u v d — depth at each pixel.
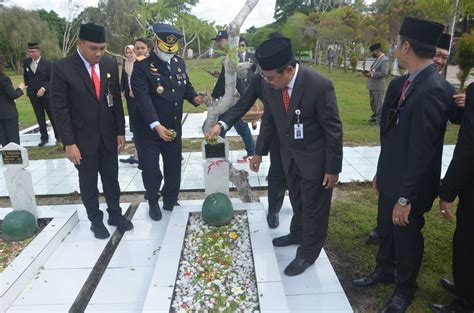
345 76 21.56
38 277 3.32
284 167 3.23
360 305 3.04
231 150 7.16
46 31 30.92
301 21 28.20
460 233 2.68
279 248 3.71
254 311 2.72
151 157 4.07
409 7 17.16
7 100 6.86
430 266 3.45
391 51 18.67
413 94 2.47
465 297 2.78
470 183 2.56
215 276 3.12
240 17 4.05
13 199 3.98
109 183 3.96
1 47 29.86
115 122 3.85
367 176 5.68
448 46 3.10
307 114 2.90
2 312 2.89
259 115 6.02
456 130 8.08
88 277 3.33
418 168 2.41
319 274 3.27
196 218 4.12
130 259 3.60
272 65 2.64
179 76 4.06
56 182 5.86
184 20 4.50
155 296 2.85
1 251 3.59
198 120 10.14
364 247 3.81
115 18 24.48
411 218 2.64
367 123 9.16
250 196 4.61
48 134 8.52
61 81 3.41
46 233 3.77
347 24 22.72
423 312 2.91
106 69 3.64
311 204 3.10
